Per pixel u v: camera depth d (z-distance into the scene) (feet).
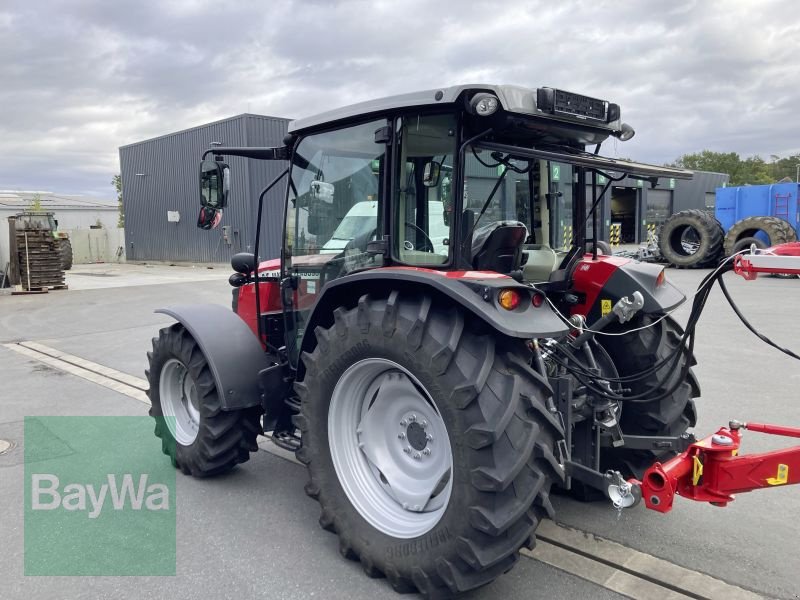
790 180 53.31
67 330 34.55
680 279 44.70
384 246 10.11
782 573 9.43
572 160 8.91
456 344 8.22
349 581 9.43
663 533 10.71
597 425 9.88
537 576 9.44
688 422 11.67
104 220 157.89
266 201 61.62
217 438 12.57
